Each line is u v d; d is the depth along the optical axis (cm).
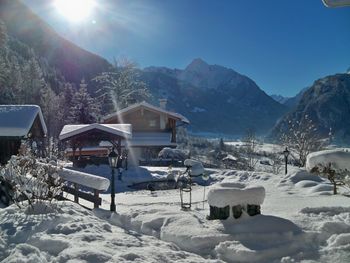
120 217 923
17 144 1809
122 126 2609
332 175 1126
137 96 4769
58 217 767
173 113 3481
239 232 733
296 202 1012
